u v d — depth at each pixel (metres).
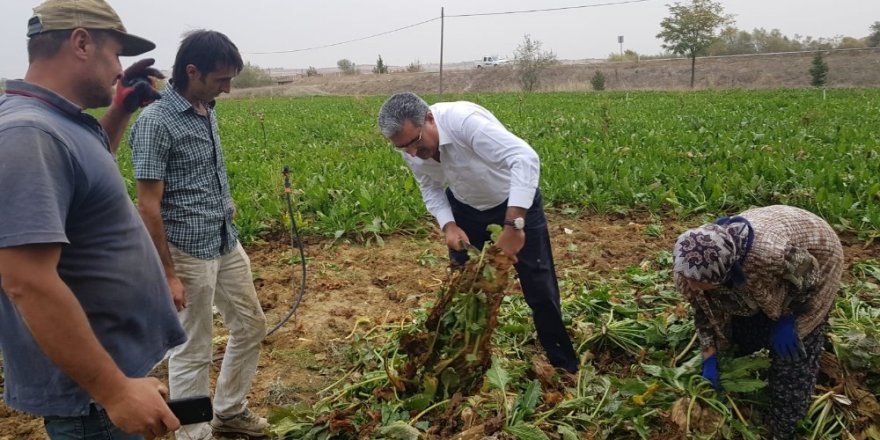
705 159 10.81
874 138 12.17
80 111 2.14
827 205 7.45
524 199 3.53
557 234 7.61
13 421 4.08
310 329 5.23
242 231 7.55
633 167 9.89
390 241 7.54
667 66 54.78
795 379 3.35
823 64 38.72
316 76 82.25
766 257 3.06
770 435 3.54
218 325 5.39
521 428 3.31
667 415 3.56
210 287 3.41
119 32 2.27
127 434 2.38
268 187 9.24
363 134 16.69
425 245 7.40
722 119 17.45
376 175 10.07
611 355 4.45
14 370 2.22
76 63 2.17
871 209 7.13
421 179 4.18
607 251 6.85
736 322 3.66
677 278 3.47
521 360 4.37
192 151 3.24
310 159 12.67
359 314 5.50
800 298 3.27
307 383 4.45
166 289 2.52
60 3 2.14
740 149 10.91
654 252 6.82
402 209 7.91
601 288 5.11
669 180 9.02
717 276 3.06
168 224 3.26
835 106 20.80
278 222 7.99
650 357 4.20
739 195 8.42
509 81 58.97
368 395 4.01
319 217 8.23
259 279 6.43
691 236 3.16
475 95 37.69
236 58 3.20
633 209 8.44
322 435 3.60
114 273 2.23
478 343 3.60
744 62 51.69
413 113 3.47
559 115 20.91
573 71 58.91
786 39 73.94
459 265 4.24
